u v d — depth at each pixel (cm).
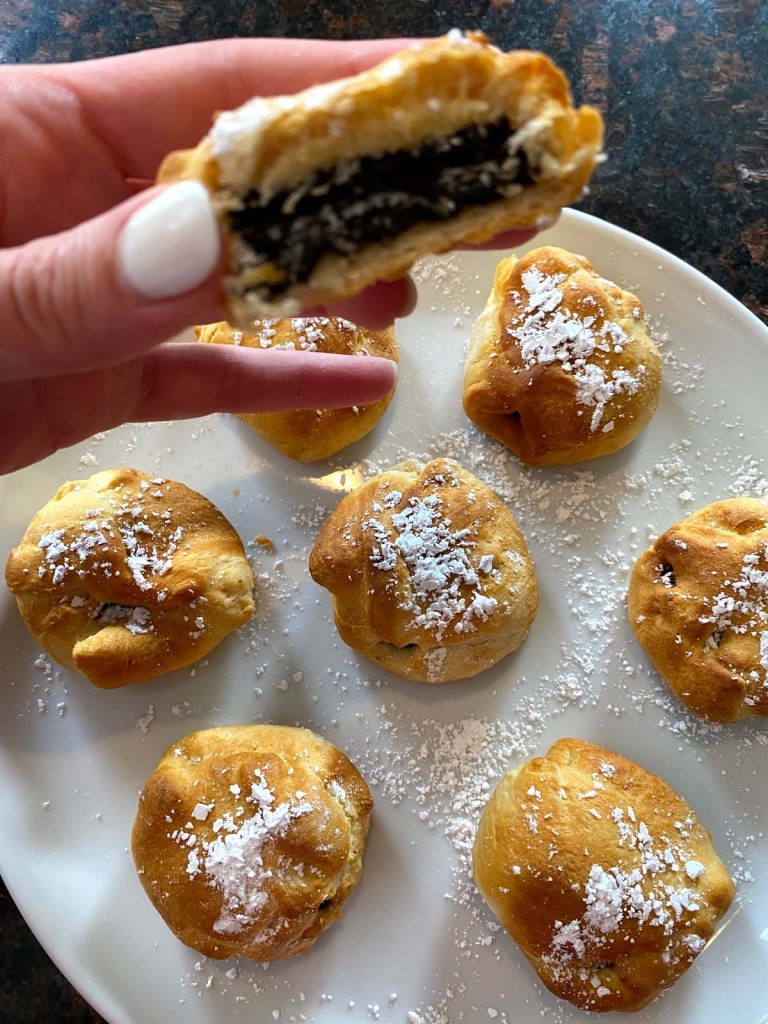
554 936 19
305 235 13
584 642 22
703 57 25
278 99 12
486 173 13
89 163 19
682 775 21
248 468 23
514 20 25
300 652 22
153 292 12
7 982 22
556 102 13
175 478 24
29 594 21
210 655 22
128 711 22
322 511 23
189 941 19
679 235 24
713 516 22
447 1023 20
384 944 21
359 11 25
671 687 21
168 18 26
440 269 24
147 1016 20
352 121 12
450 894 21
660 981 19
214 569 21
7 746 22
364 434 23
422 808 21
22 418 19
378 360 22
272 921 19
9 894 23
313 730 22
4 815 21
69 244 12
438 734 22
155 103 18
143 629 21
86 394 20
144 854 20
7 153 18
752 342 23
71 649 21
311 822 19
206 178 12
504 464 23
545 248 23
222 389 21
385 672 22
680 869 20
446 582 20
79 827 22
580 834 19
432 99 12
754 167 24
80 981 20
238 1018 20
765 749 21
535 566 23
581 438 22
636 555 23
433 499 21
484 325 23
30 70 18
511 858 19
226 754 20
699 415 23
